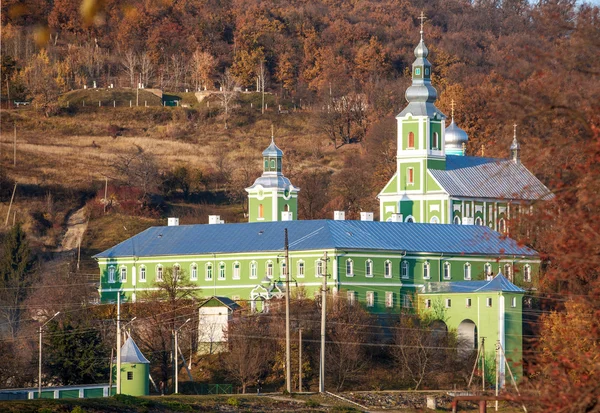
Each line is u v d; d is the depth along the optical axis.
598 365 84.31
